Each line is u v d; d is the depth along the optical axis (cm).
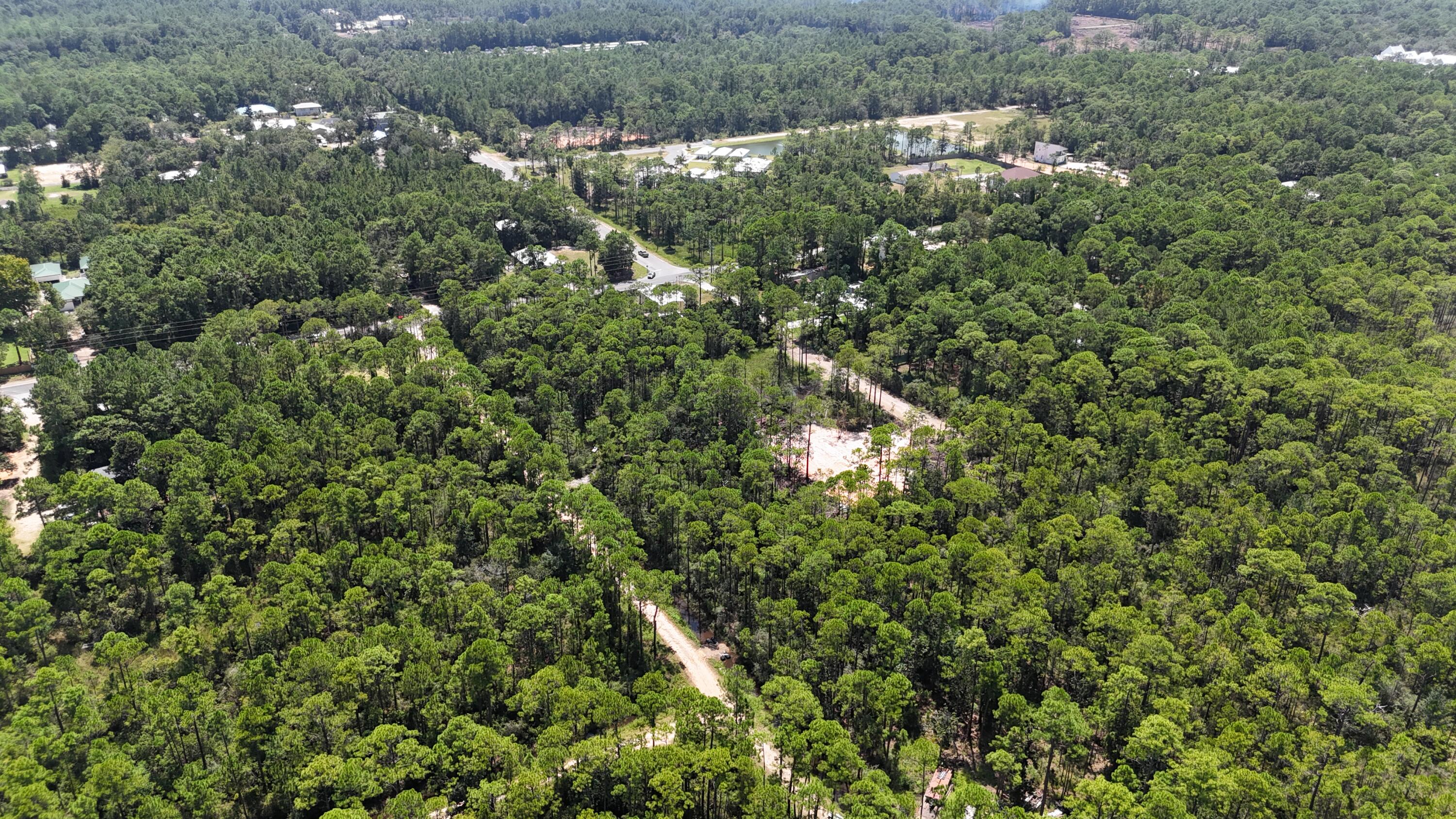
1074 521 17875
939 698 15950
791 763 14250
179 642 15550
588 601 16875
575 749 13325
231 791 13600
